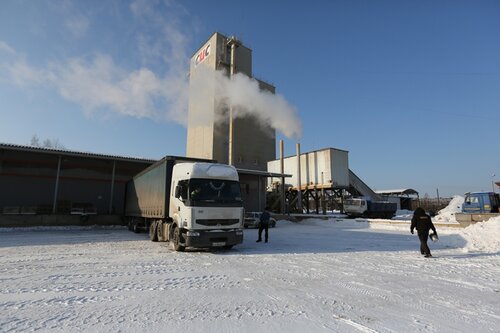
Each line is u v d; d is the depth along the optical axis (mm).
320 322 4355
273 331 4004
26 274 7402
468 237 13625
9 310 4723
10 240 15219
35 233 19359
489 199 23328
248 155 44562
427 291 6102
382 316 4637
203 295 5715
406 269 8336
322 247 13141
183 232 11445
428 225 10641
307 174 40531
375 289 6246
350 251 11898
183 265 8820
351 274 7676
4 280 6766
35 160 27328
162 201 13820
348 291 6082
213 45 44344
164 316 4520
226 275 7508
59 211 27391
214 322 4301
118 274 7508
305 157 41094
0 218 22266
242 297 5605
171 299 5422
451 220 27500
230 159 39625
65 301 5215
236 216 11805
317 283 6734
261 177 36469
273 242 15164
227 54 44562
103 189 29766
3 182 25812
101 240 15484
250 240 16094
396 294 5871
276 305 5141
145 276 7316
